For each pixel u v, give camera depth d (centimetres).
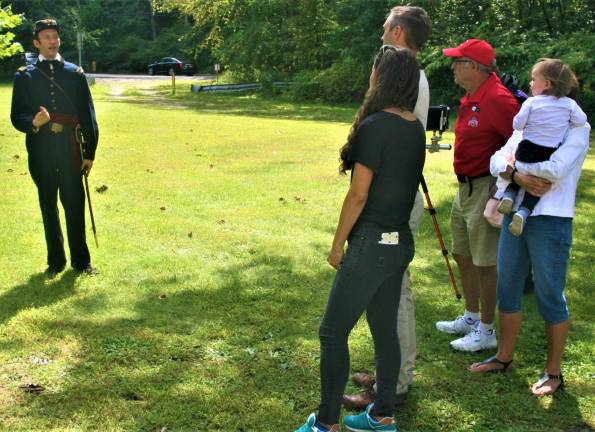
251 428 316
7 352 384
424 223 691
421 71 306
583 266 560
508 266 351
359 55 2591
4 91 2695
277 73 2975
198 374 364
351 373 372
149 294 480
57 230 512
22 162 962
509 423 324
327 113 2150
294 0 2994
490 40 2188
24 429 309
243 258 567
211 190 820
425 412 333
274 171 959
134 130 1420
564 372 373
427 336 422
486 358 390
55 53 499
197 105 2339
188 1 3344
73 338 404
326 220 693
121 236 620
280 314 450
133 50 5525
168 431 311
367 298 282
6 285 489
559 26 2194
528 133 330
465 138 378
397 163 274
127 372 365
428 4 2414
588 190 857
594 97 1861
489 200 357
